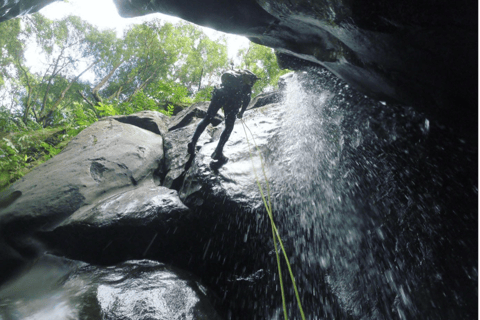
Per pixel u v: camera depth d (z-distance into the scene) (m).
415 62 2.83
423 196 3.93
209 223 4.64
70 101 24.72
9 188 5.73
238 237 4.49
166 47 24.12
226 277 4.54
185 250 4.69
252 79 5.14
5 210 5.00
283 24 4.03
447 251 3.39
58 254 4.73
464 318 2.92
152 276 3.94
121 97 26.09
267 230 4.41
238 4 4.00
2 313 3.23
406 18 2.28
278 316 4.12
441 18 2.10
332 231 4.51
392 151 4.56
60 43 23.19
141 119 7.90
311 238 4.44
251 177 4.97
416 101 3.63
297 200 4.65
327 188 4.90
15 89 20.70
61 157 6.41
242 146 5.89
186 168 5.58
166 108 12.75
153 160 6.38
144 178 6.00
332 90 6.22
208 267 4.62
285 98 7.71
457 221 3.49
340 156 5.19
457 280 3.16
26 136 8.62
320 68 6.03
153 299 3.41
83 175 5.57
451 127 3.58
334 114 5.77
